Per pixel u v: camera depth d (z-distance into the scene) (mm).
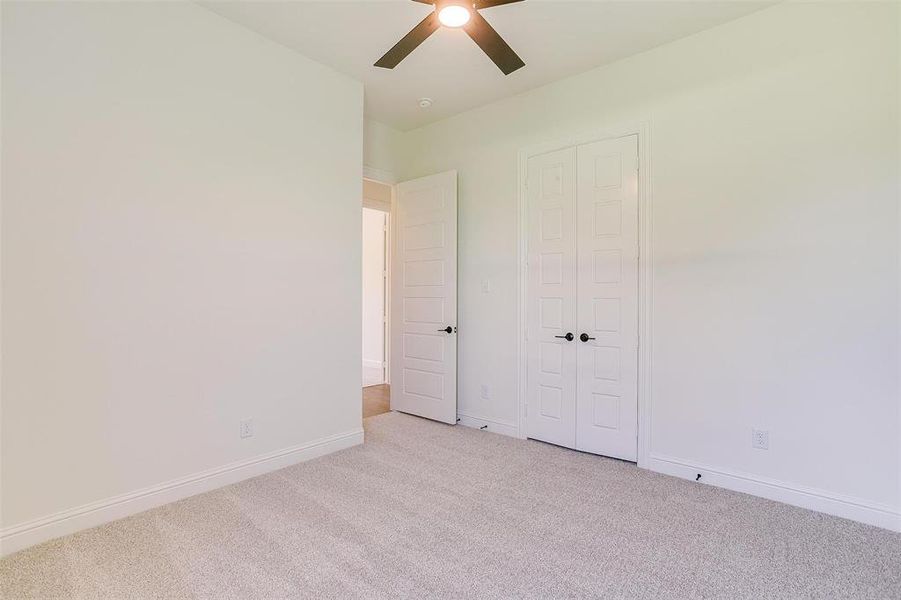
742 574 1833
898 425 2205
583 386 3311
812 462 2424
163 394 2420
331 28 2764
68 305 2104
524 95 3648
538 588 1737
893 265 2219
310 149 3111
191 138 2514
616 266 3158
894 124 2215
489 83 3486
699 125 2793
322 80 3182
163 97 2400
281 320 2945
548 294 3502
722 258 2707
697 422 2805
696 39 2805
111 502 2240
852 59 2312
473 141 4000
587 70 3273
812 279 2424
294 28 2764
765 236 2564
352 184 3387
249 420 2787
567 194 3395
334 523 2225
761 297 2576
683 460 2859
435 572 1832
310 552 1967
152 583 1747
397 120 4258
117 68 2242
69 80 2094
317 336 3158
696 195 2803
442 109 3992
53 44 2051
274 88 2902
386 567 1862
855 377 2311
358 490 2617
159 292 2396
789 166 2488
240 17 2646
